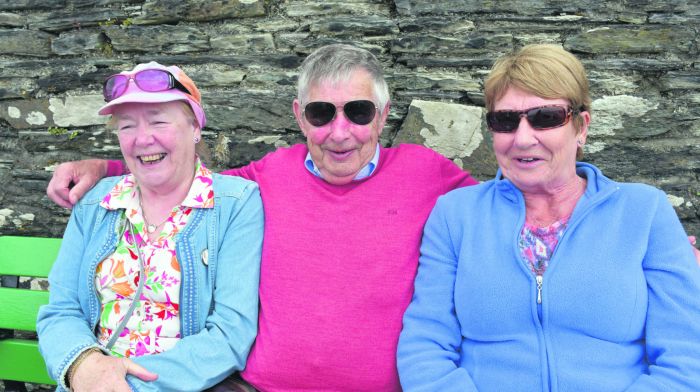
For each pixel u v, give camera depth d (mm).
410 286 1802
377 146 1979
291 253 1823
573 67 1541
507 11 2188
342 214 1847
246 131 2395
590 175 1656
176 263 1813
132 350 1791
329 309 1755
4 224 2572
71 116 2488
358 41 2293
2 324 2084
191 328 1810
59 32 2496
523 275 1586
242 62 2363
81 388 1624
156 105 1769
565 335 1545
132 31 2422
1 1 2508
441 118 2227
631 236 1543
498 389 1565
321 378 1751
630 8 2121
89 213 1904
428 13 2236
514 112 1558
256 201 1926
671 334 1477
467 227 1700
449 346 1666
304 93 1861
